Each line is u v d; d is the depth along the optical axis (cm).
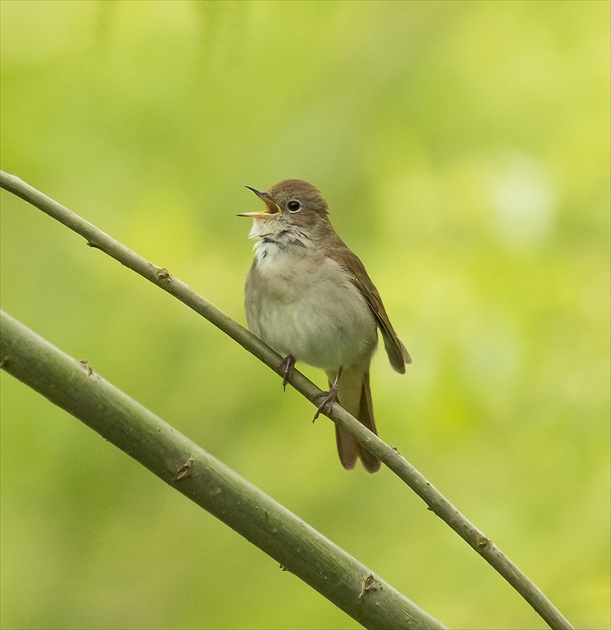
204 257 1068
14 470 1037
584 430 927
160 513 1136
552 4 1103
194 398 1079
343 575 561
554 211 948
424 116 1086
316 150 1077
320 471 1061
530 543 932
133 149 1097
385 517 1045
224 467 558
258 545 557
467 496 996
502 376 905
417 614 566
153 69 1097
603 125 1038
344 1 1159
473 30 1121
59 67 1096
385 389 958
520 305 927
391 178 1045
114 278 1066
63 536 1105
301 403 1072
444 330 921
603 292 952
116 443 544
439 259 962
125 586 1115
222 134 1109
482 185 961
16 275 1067
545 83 1077
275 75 1125
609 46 1081
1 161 1065
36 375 533
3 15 1102
